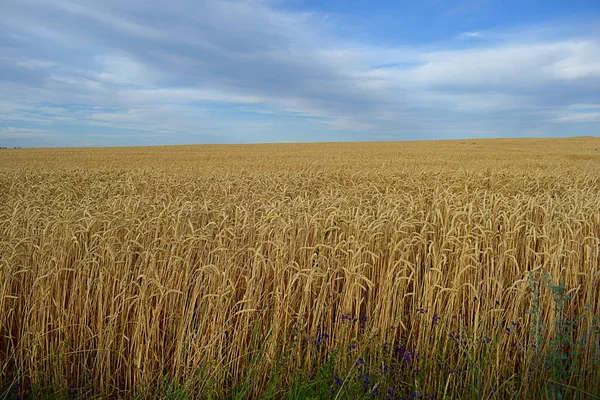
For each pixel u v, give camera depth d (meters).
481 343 4.13
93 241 4.74
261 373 3.96
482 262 4.96
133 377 4.09
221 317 4.02
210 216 6.94
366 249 4.87
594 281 4.55
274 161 31.66
